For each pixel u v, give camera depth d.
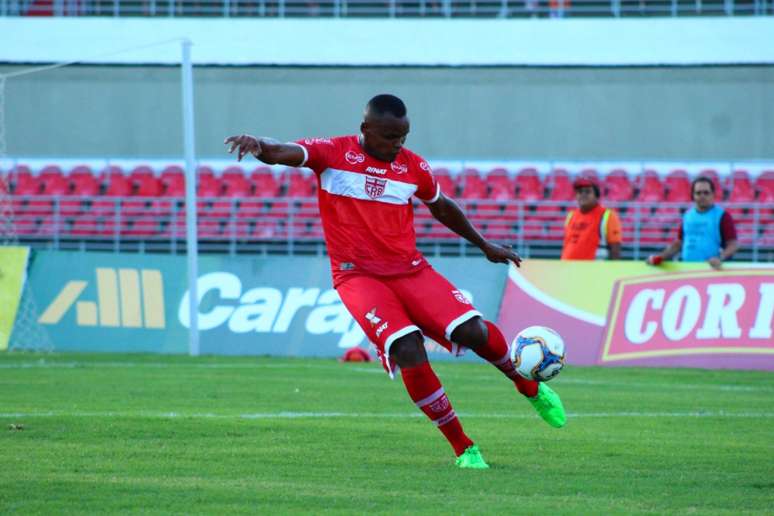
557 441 26.41
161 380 41.66
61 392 36.84
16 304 59.44
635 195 86.06
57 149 100.06
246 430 27.42
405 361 22.06
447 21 98.50
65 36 99.75
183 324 57.53
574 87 96.88
